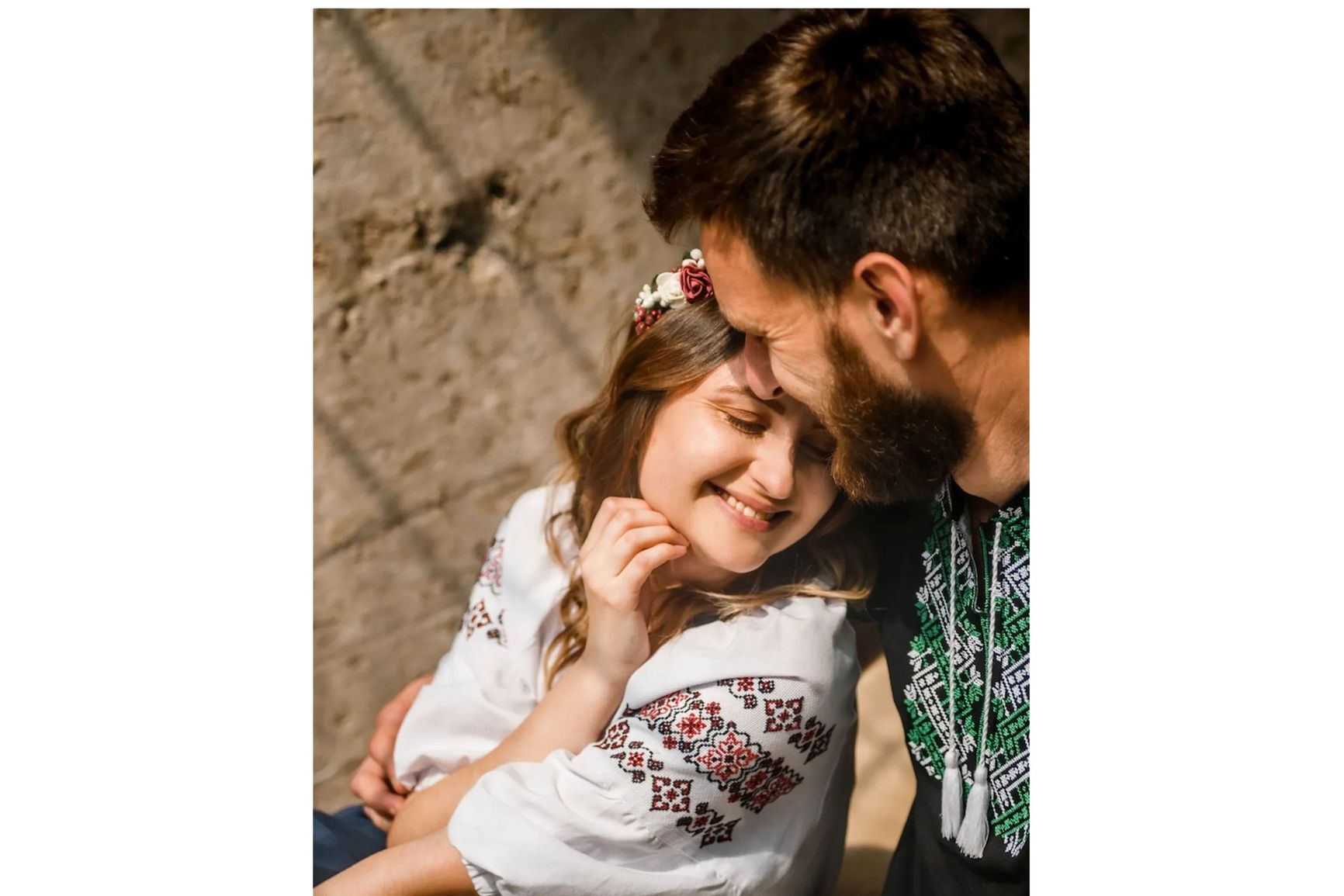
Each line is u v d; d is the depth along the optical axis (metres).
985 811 1.15
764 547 1.16
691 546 1.19
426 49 1.34
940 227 0.95
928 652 1.15
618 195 1.33
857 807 1.21
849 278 0.96
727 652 1.15
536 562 1.29
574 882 1.16
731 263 0.99
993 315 0.99
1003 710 1.15
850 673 1.17
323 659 1.38
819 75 0.95
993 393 1.03
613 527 1.20
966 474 1.09
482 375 1.36
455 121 1.35
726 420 1.14
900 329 0.97
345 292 1.35
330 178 1.35
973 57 0.98
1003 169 0.96
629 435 1.21
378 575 1.39
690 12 1.31
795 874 1.19
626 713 1.19
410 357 1.36
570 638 1.27
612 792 1.15
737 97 0.97
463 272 1.36
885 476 1.06
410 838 1.25
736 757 1.13
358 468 1.37
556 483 1.32
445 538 1.40
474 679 1.30
